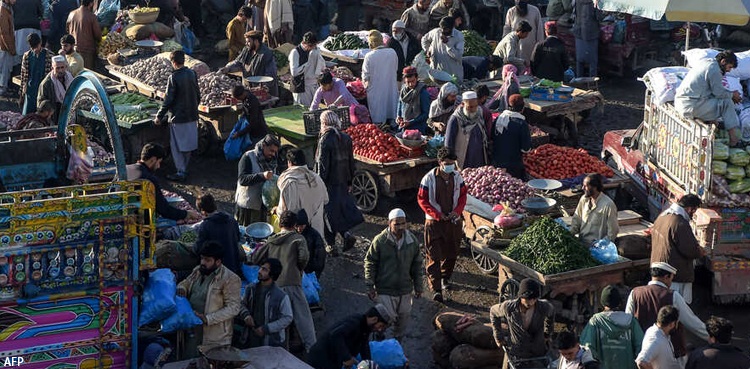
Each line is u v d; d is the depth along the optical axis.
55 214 10.06
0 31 21.34
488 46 21.25
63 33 22.80
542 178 15.34
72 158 12.67
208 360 10.60
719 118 13.43
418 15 21.77
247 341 11.34
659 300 10.87
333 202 14.48
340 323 10.72
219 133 18.03
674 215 12.30
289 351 12.00
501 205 14.05
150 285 11.09
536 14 20.66
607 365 10.33
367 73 18.08
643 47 23.03
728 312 13.41
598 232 12.95
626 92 22.22
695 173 13.60
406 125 17.11
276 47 22.98
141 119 17.75
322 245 12.58
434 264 13.51
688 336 12.73
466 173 14.91
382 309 10.67
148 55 20.97
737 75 14.63
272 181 13.92
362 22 26.05
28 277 10.11
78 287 10.34
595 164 15.64
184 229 12.89
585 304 12.63
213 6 25.34
